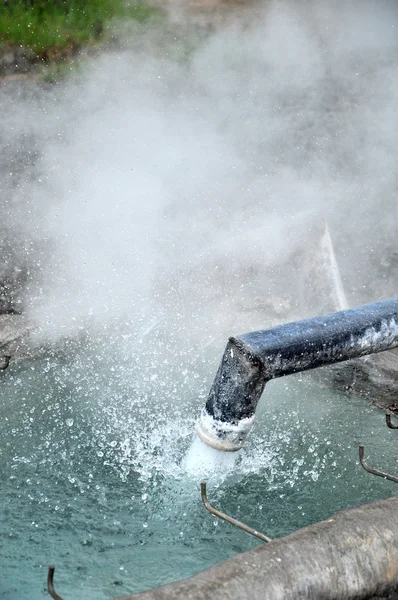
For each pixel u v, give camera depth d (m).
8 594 2.50
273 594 1.83
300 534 2.01
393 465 3.37
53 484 3.11
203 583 1.82
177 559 2.74
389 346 2.97
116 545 2.79
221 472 3.15
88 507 2.99
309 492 3.16
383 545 2.01
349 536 2.00
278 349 2.77
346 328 2.85
